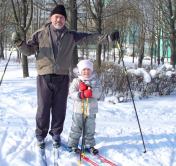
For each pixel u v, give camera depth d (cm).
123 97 583
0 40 2438
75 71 270
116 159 249
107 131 345
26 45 258
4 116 409
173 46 1159
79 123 260
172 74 655
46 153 258
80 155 234
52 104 277
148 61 3338
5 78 1008
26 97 568
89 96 240
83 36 279
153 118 437
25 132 322
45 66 262
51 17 262
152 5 1119
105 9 1059
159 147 283
